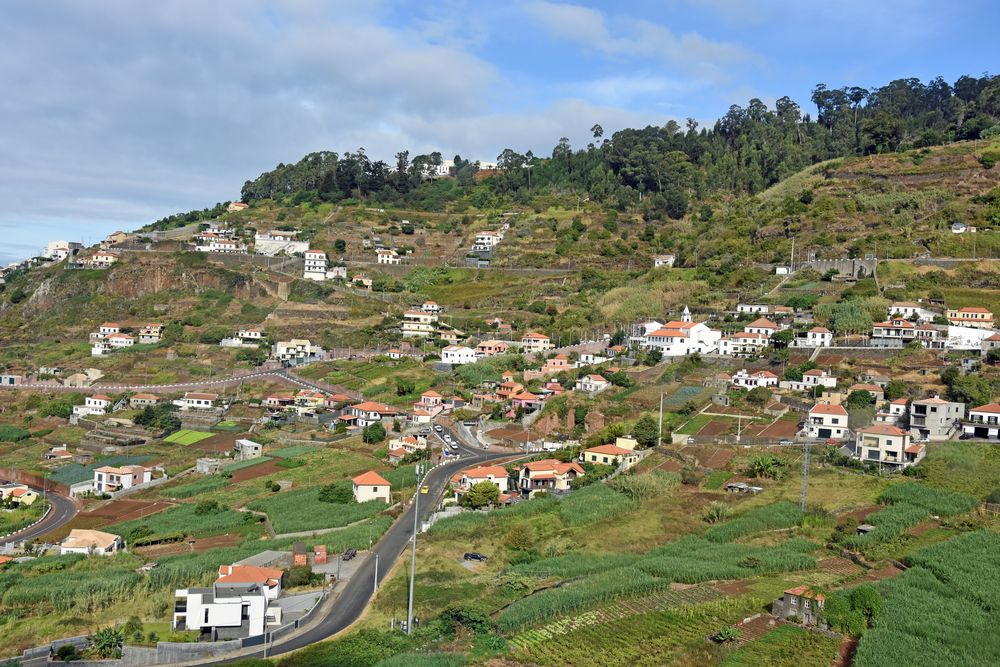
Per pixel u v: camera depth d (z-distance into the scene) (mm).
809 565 101500
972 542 102312
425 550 113312
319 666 80062
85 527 138500
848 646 81500
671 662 78812
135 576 104625
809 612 86688
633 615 89438
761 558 102812
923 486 122688
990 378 165125
